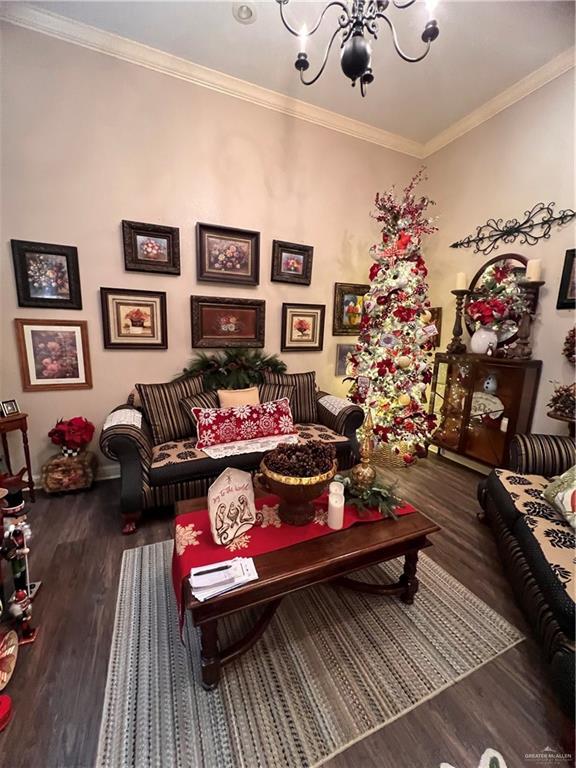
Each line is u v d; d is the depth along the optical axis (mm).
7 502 1373
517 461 2203
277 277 3252
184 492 2225
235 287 3115
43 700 1153
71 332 2605
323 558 1283
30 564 1819
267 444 2533
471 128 3236
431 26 1295
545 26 2230
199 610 1142
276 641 1411
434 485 2908
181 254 2852
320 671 1287
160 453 2350
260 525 1479
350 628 1484
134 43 2404
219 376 3002
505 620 1547
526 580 1455
